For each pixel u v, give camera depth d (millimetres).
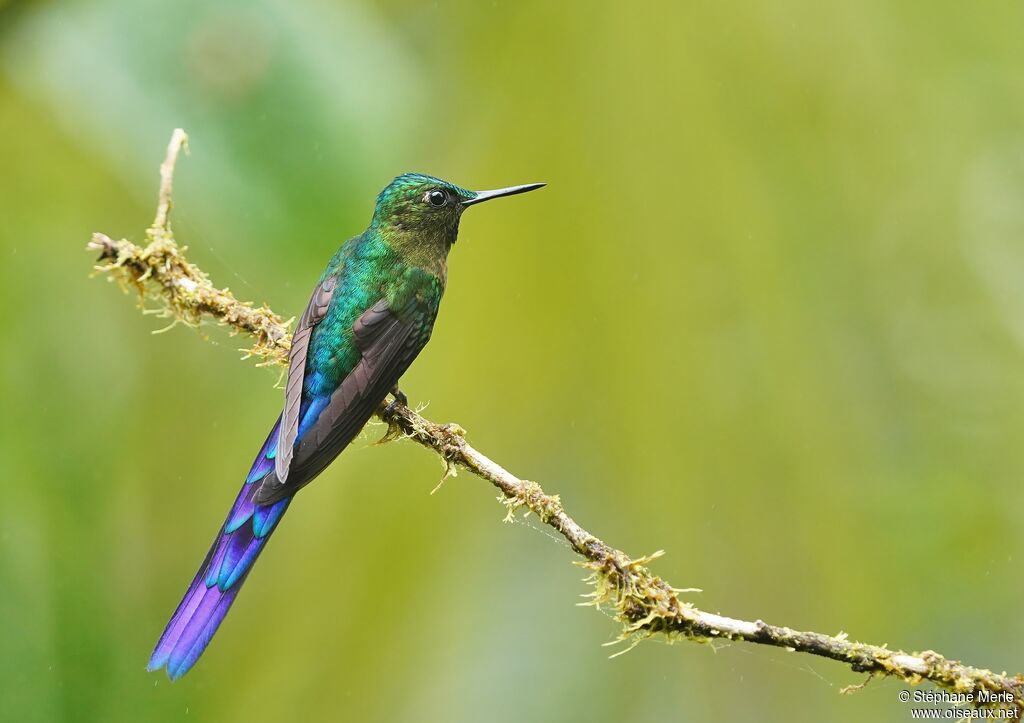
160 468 9898
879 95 8883
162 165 6602
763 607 8289
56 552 8641
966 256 9227
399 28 8539
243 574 7449
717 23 8336
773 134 8336
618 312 8180
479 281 8383
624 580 6809
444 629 8625
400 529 8734
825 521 8375
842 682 9000
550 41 8422
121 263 8391
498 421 8289
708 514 8219
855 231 8570
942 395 9039
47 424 9039
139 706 8648
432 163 8648
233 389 10211
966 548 9328
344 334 8422
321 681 8617
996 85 9211
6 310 9164
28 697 8359
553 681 8609
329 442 7965
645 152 8219
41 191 9828
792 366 8148
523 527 8773
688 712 8828
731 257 8156
